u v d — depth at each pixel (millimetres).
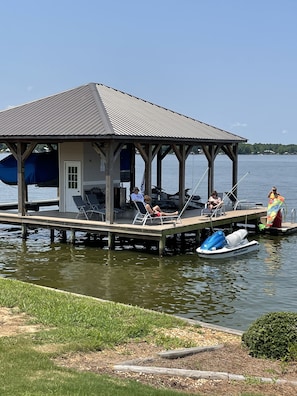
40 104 20562
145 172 18734
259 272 14109
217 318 10172
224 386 5414
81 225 17031
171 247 17438
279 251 16984
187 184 54750
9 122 19219
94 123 17312
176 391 5164
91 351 6426
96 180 20000
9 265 14633
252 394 5172
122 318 7910
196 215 19453
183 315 10344
